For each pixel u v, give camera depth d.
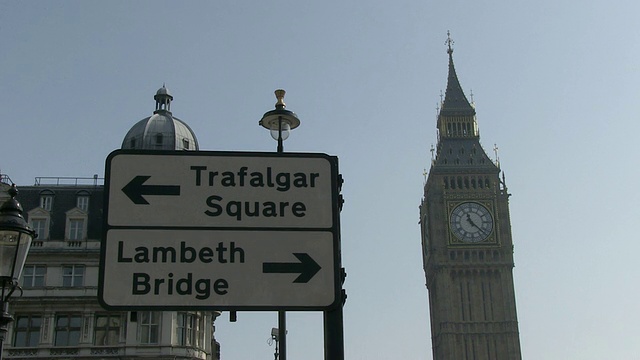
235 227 10.02
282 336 16.86
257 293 9.81
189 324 66.69
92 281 65.69
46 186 72.19
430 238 153.75
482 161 154.25
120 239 9.83
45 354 62.88
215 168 10.23
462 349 144.00
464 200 151.25
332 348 9.72
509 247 149.25
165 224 9.95
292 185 10.27
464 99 160.62
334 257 10.05
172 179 10.13
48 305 64.19
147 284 9.71
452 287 147.38
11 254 15.43
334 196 10.29
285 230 10.09
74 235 68.12
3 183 70.88
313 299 9.86
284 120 16.38
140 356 63.59
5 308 15.34
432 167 155.88
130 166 10.12
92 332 64.12
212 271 9.84
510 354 143.62
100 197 71.31
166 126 77.06
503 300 146.62
